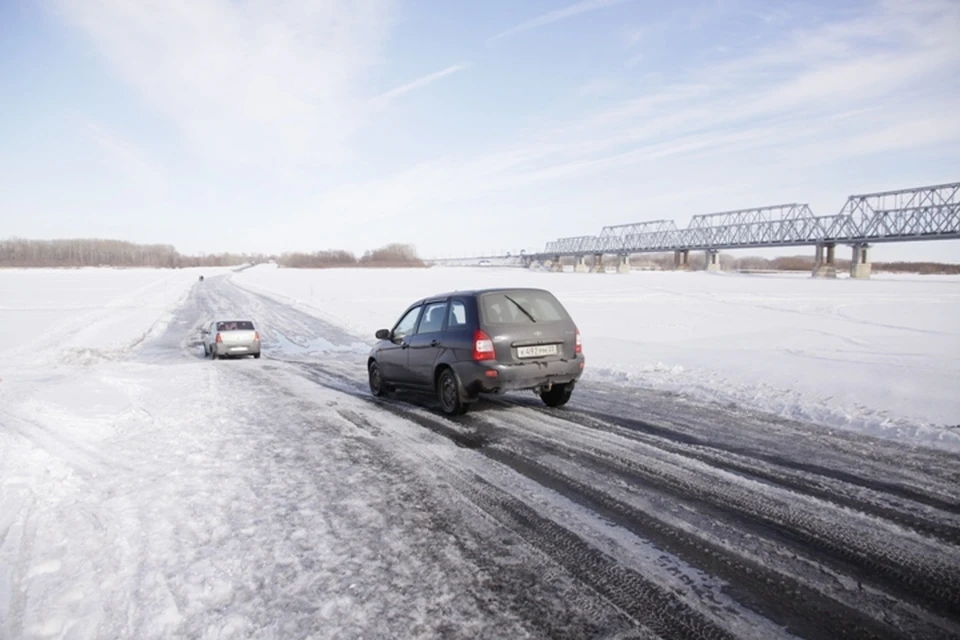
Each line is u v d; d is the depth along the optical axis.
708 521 3.76
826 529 3.61
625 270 122.75
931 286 60.69
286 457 5.42
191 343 23.67
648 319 26.19
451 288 58.66
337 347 19.69
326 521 3.82
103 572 3.13
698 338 17.95
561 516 3.87
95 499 4.29
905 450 5.43
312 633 2.52
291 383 10.77
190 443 5.98
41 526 3.78
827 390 8.32
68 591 2.92
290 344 21.47
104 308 37.84
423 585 2.94
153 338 25.25
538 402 8.09
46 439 5.92
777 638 2.45
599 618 2.62
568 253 134.75
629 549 3.35
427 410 7.78
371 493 4.37
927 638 2.44
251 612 2.70
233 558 3.27
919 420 6.41
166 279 89.94
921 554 3.25
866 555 3.25
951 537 3.48
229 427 6.77
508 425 6.69
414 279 81.81
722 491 4.33
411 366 8.12
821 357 12.04
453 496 4.29
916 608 2.68
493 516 3.88
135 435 6.36
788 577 2.99
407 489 4.46
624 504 4.08
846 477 4.64
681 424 6.62
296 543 3.47
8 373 13.11
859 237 80.75
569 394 7.63
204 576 3.06
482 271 121.69
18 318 30.42
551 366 7.12
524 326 7.10
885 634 2.47
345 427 6.75
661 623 2.57
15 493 4.38
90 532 3.67
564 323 7.42
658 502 4.11
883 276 99.88
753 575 3.02
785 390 8.50
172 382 10.72
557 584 2.94
